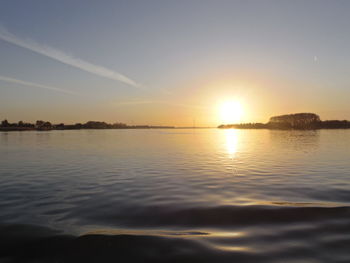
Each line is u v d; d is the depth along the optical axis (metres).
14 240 5.87
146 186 11.35
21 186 11.50
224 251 5.27
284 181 12.24
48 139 55.19
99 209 8.13
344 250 5.23
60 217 7.42
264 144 38.75
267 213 7.45
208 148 32.50
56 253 5.30
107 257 5.11
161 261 4.93
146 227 6.62
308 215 7.23
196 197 9.38
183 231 6.33
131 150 29.75
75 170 15.77
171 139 56.66
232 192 10.12
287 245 5.49
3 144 39.41
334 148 30.19
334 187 10.91
